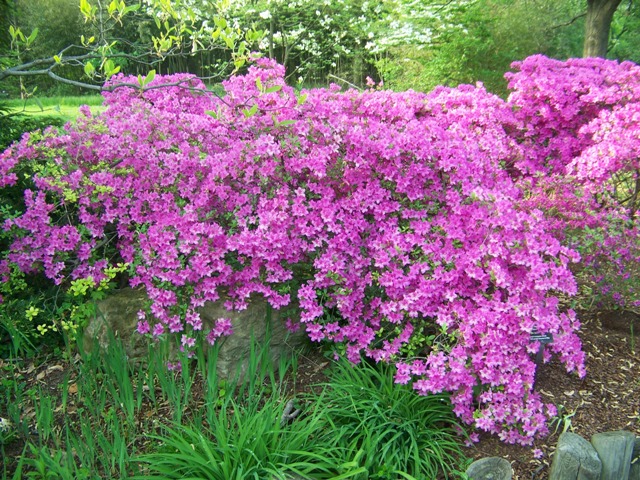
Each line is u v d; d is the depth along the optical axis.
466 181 2.98
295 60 19.14
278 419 2.45
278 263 2.96
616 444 2.39
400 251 2.83
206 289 2.90
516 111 5.50
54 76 2.54
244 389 2.95
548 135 5.57
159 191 3.16
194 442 2.34
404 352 2.96
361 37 15.48
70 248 3.10
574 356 2.77
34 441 2.60
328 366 3.13
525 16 11.13
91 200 3.13
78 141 3.35
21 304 3.30
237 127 3.36
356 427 2.51
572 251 2.76
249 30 2.95
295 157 2.97
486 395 2.59
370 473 2.33
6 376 3.11
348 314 2.96
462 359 2.59
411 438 2.44
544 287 2.66
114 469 2.39
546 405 2.71
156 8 2.91
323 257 2.92
